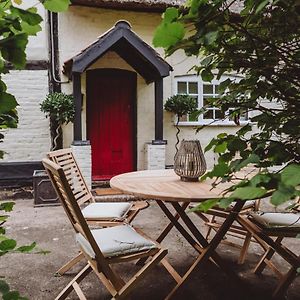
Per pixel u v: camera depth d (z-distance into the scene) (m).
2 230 1.10
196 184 2.94
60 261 3.56
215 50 1.16
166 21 1.00
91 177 7.25
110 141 7.96
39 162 7.49
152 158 7.38
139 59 7.35
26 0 6.09
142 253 2.39
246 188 0.72
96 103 7.82
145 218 5.29
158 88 7.25
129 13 7.85
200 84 8.26
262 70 1.14
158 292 2.90
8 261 3.54
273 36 1.11
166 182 3.05
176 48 1.06
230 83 1.25
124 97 7.96
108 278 2.33
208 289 2.95
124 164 8.06
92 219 3.10
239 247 3.60
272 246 2.63
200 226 4.84
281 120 1.10
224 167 0.96
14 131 7.36
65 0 1.01
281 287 2.66
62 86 7.53
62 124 7.48
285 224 2.71
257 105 1.21
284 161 0.94
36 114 7.46
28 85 7.39
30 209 5.85
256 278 3.16
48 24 7.39
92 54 6.44
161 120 7.34
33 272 3.29
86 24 7.59
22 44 0.96
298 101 1.11
